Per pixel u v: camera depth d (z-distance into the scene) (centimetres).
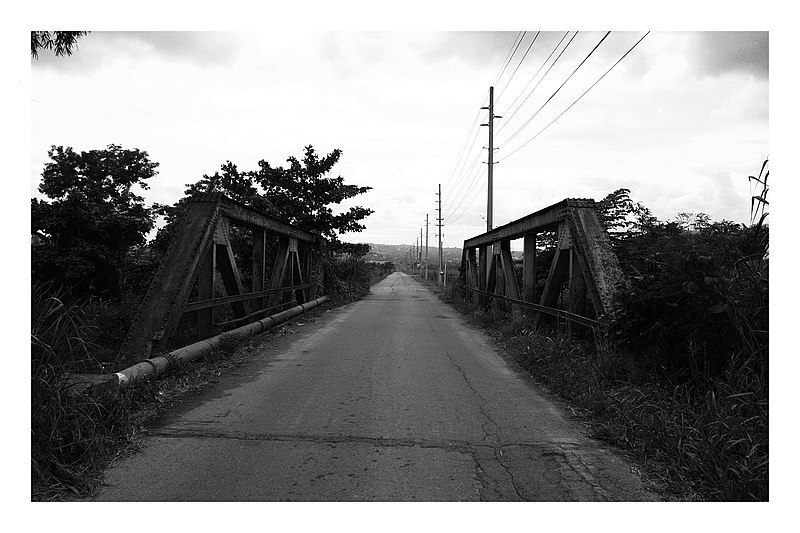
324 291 2155
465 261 2247
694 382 532
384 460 412
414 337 1107
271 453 425
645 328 609
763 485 343
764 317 511
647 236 790
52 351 404
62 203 1074
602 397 548
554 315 901
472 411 549
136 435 458
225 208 881
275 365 791
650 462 411
